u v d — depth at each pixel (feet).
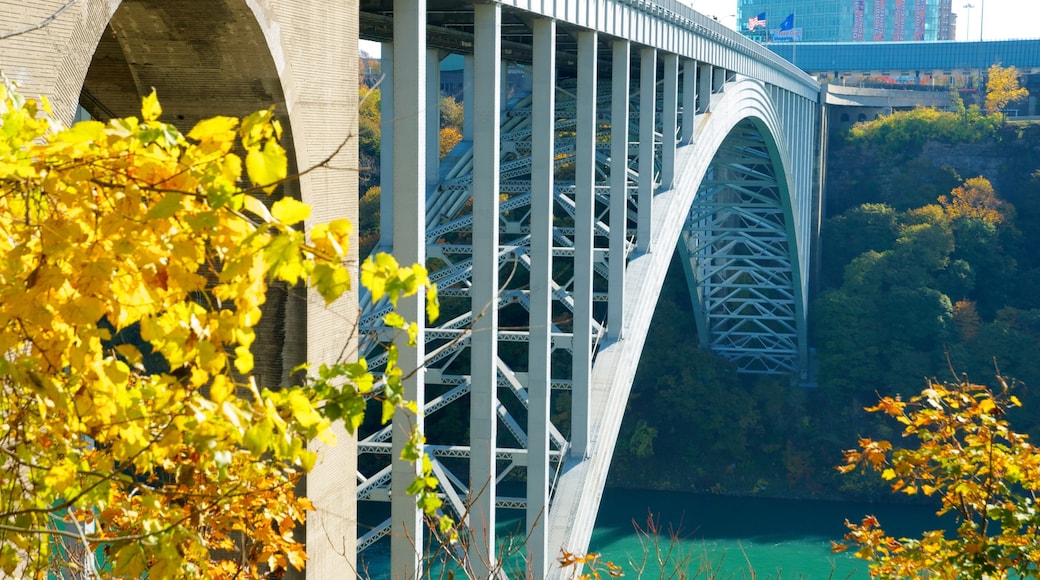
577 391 65.26
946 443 29.22
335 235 11.96
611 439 69.26
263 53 28.30
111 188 12.16
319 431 12.69
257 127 12.01
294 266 11.62
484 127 50.44
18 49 20.24
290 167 30.12
